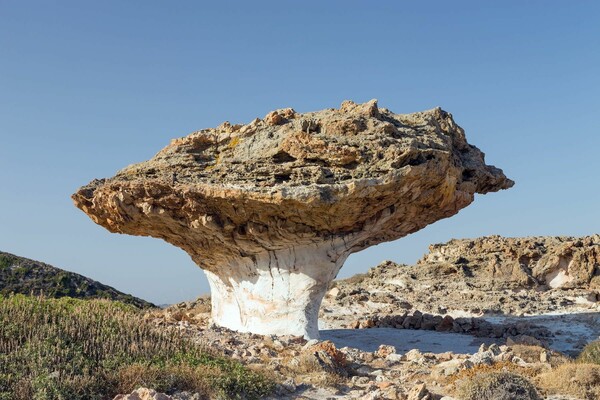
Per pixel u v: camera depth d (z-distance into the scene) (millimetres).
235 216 22438
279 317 24031
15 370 14508
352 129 22531
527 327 30219
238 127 24797
